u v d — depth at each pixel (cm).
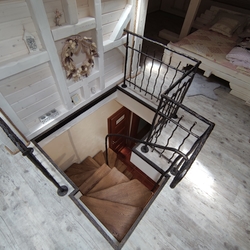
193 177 206
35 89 195
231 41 358
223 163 221
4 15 137
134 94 295
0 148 211
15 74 167
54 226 164
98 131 373
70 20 172
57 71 193
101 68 249
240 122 270
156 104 280
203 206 185
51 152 288
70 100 237
